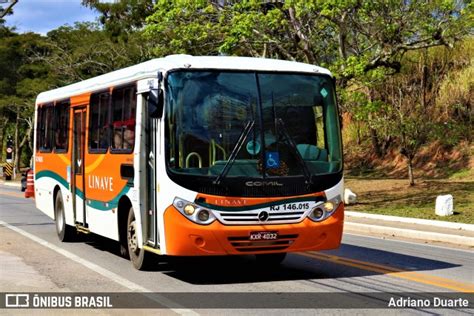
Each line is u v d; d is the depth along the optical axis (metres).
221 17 22.41
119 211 11.94
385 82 26.41
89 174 13.40
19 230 17.70
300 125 10.20
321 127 10.39
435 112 30.48
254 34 22.56
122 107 11.75
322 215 10.09
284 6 20.94
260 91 10.12
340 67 21.72
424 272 11.10
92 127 13.36
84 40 43.06
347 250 13.81
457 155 30.30
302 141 10.16
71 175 14.55
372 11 21.33
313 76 10.52
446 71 30.77
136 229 11.07
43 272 11.16
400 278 10.55
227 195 9.62
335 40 24.06
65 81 43.38
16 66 57.38
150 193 10.57
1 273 10.96
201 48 24.72
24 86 53.09
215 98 9.91
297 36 22.42
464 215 19.11
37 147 17.56
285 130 10.09
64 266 11.81
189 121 9.78
